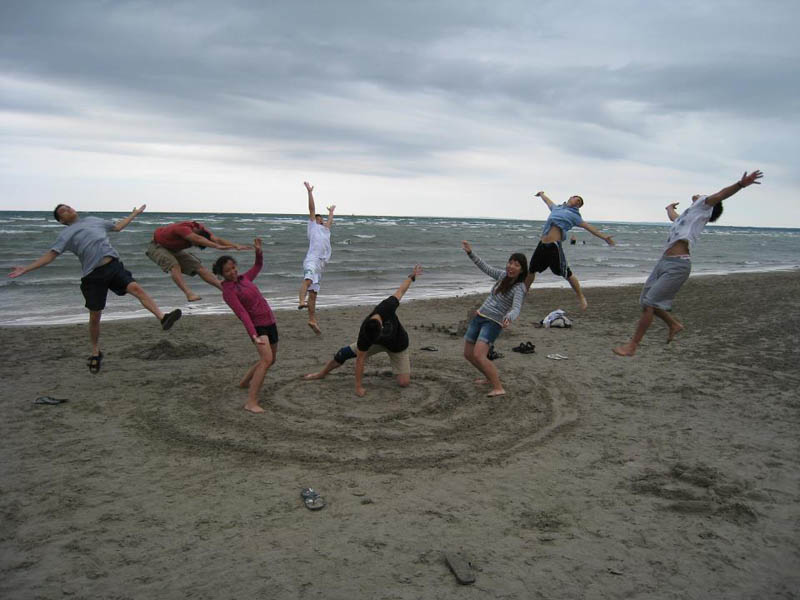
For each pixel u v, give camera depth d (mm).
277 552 3645
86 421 6043
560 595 3248
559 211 7902
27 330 11266
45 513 4117
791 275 26703
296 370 8219
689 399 7035
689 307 15469
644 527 4020
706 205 5867
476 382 7566
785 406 6766
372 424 6020
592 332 11734
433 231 73812
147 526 3955
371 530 3932
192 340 10422
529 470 4953
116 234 43375
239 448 5352
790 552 3730
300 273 23359
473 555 3639
